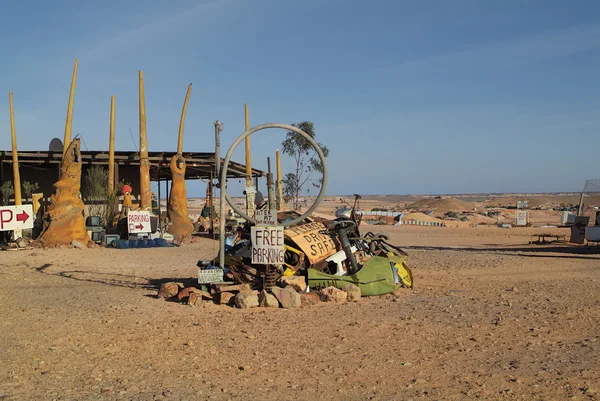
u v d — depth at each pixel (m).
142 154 28.97
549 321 9.32
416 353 7.43
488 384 6.15
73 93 26.27
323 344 7.88
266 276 11.29
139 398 5.72
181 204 29.12
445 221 55.47
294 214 14.16
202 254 21.88
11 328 8.80
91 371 6.63
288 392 5.95
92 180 30.75
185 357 7.23
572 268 17.22
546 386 6.06
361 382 6.27
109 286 13.50
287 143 49.50
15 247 23.75
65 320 9.41
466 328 8.83
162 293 11.73
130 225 26.09
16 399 5.66
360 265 12.21
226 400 5.70
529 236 34.59
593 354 7.32
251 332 8.58
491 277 15.03
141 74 28.80
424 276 15.20
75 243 24.30
